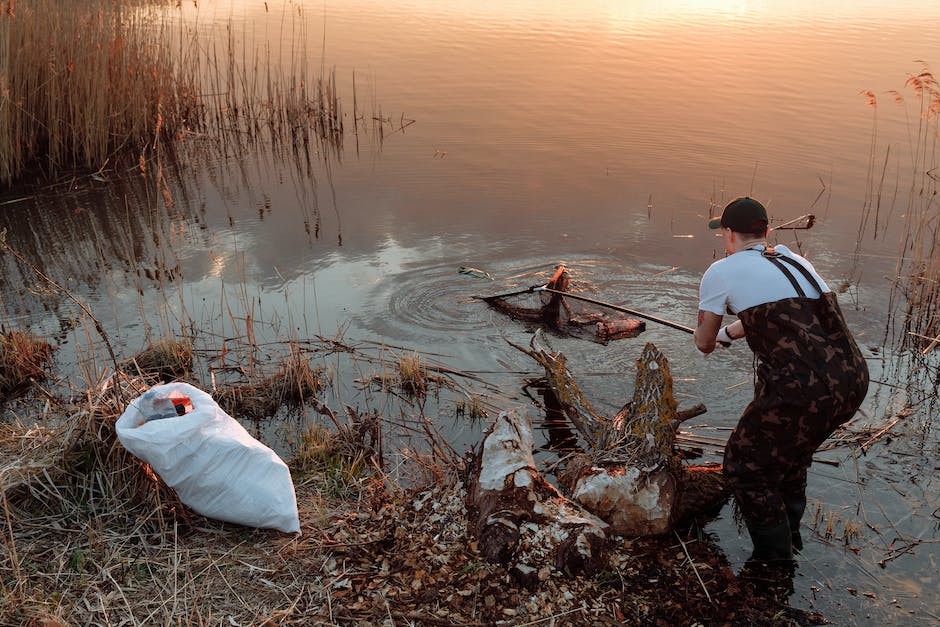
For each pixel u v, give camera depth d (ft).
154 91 36.63
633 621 10.54
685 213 26.78
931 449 14.70
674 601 10.95
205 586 10.90
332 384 17.65
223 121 38.22
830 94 38.73
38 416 15.92
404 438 15.58
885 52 46.85
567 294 20.01
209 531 12.03
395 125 36.52
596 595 10.93
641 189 28.81
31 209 28.68
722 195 27.91
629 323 19.77
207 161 33.96
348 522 12.41
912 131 33.35
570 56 47.65
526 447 12.76
